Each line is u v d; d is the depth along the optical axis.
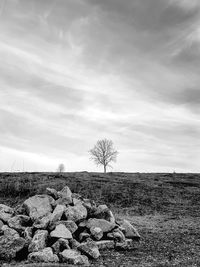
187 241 19.02
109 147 87.94
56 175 53.19
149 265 13.19
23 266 11.66
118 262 13.66
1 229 15.87
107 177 55.59
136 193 40.94
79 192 40.06
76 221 17.03
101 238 16.80
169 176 62.03
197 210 33.16
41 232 14.77
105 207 19.12
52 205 18.36
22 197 36.41
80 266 12.17
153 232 22.25
